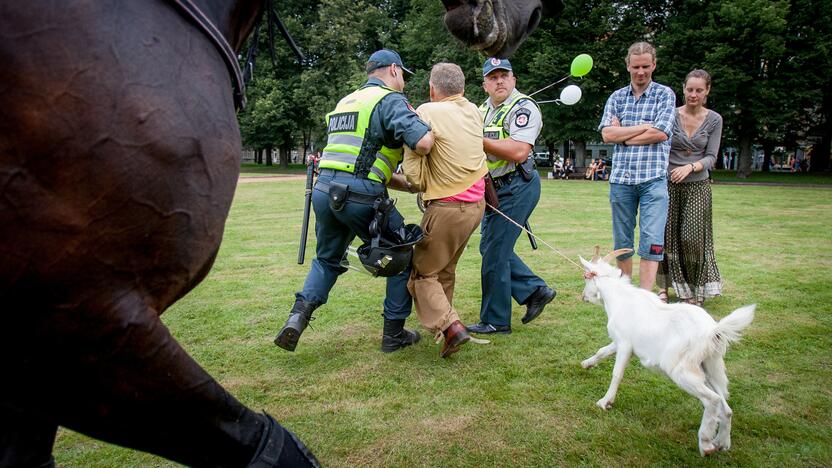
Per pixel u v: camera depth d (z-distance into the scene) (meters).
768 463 2.34
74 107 0.94
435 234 3.41
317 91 35.00
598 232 8.64
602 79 28.92
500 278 3.96
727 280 5.47
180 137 1.05
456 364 3.43
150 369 1.07
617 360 2.81
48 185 0.93
